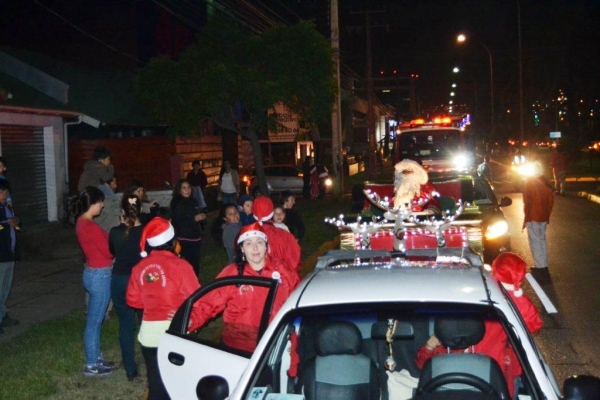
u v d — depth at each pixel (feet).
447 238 31.81
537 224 44.45
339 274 15.33
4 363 26.48
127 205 24.11
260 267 20.34
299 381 14.38
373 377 14.44
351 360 14.15
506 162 195.72
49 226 62.18
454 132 72.54
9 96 54.19
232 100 62.75
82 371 25.71
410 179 32.89
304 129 80.79
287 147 137.59
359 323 15.92
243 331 18.95
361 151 206.90
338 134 96.48
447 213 31.83
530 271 44.34
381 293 13.76
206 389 13.57
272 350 13.83
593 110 141.79
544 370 13.14
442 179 42.22
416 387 14.46
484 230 38.06
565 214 73.72
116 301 24.41
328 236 60.54
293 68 64.18
